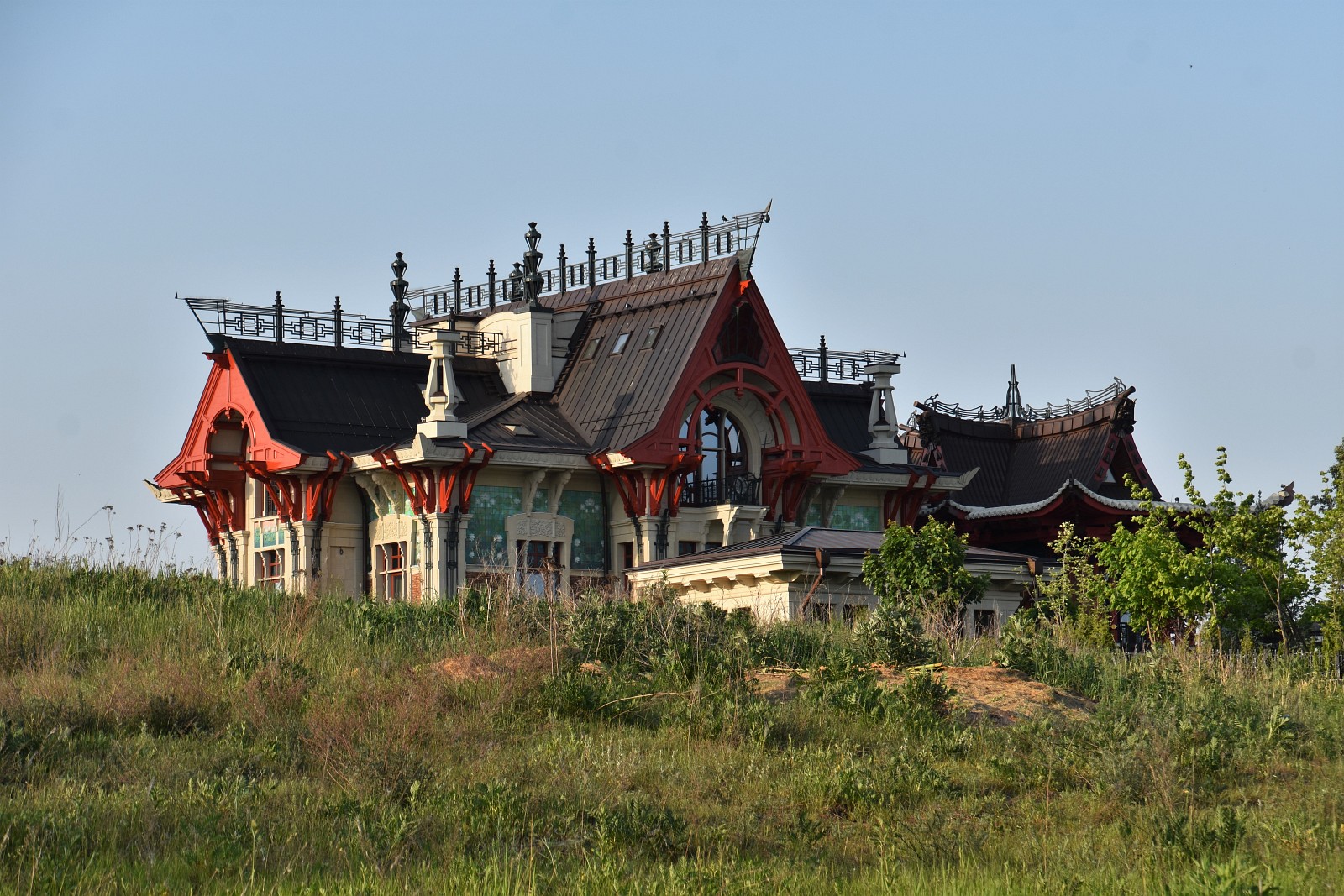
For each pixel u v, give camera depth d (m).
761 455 80.69
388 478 76.06
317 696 34.62
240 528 82.62
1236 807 29.52
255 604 47.81
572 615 42.34
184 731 33.19
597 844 25.33
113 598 48.22
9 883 22.09
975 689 38.16
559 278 92.44
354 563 78.44
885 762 31.95
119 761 30.22
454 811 27.09
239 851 24.12
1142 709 35.78
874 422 86.75
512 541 76.06
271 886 22.70
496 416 79.88
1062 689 39.31
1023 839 27.47
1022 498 92.38
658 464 76.38
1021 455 95.25
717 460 80.81
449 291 97.25
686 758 31.95
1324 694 43.97
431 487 73.75
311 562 76.88
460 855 24.67
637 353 81.00
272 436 76.50
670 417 76.44
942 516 90.38
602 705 35.41
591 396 81.62
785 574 61.84
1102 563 61.97
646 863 24.98
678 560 67.69
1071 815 29.44
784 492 81.38
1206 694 39.44
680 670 37.66
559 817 27.08
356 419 79.69
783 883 23.80
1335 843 26.23
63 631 42.28
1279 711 37.28
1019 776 31.44
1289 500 74.50
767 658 41.53
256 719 33.31
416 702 33.41
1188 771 32.38
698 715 34.53
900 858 26.20
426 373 83.75
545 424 80.44
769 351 80.12
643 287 84.81
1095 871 25.09
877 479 83.94
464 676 36.53
